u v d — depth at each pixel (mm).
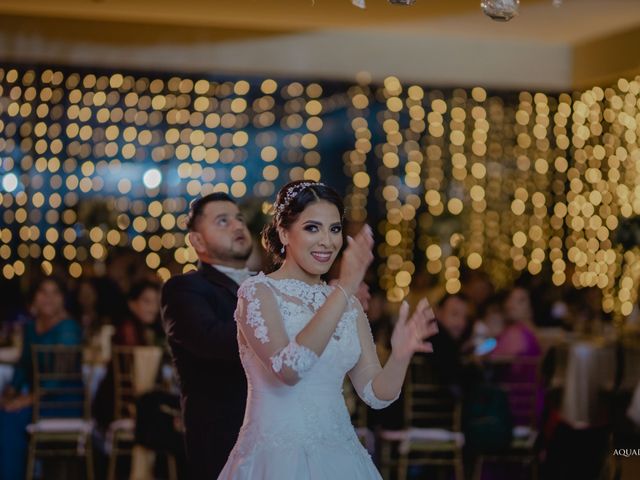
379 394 3219
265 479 3041
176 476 6746
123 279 10125
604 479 7152
